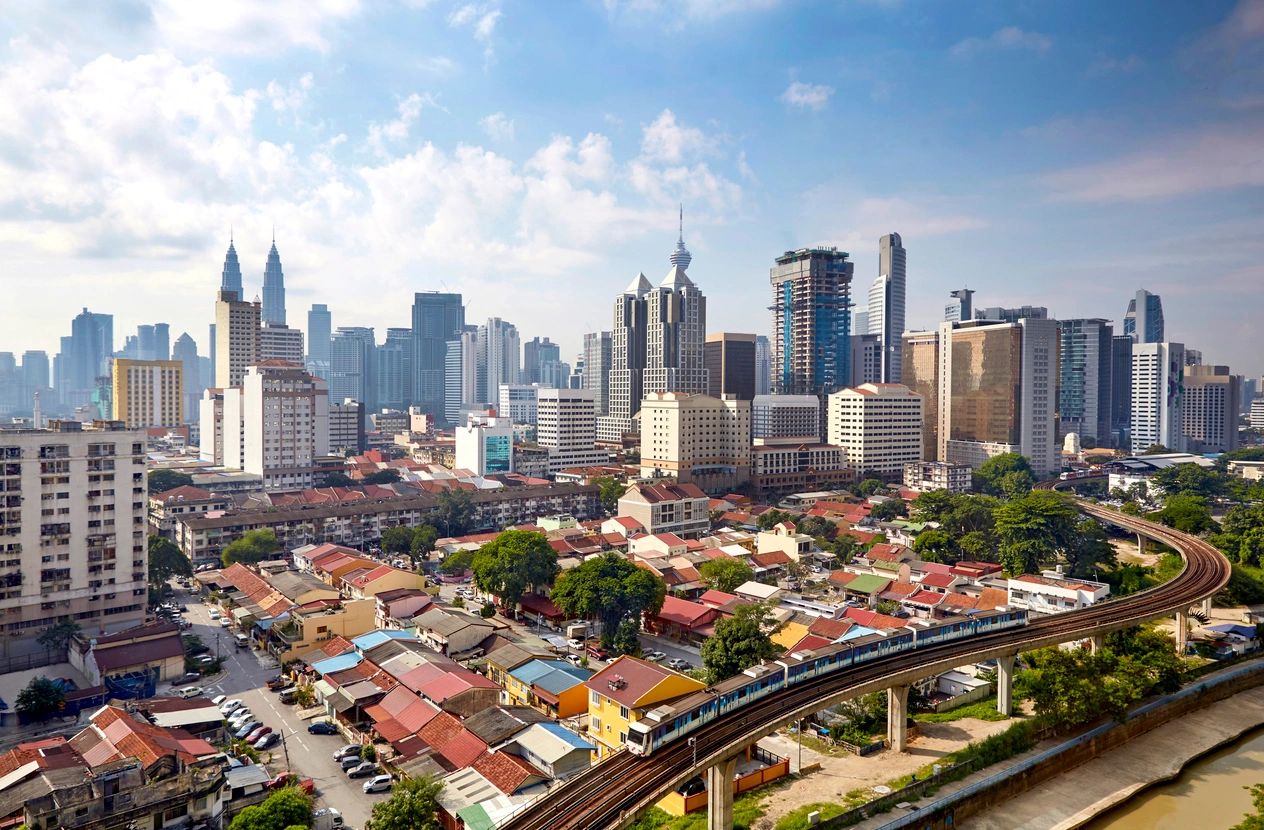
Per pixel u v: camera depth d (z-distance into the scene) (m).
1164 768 104.94
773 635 135.50
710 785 77.62
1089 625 122.12
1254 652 143.62
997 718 110.69
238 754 98.81
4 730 109.12
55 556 143.38
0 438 138.12
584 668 127.56
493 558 159.50
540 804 67.06
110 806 77.81
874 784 91.31
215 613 161.38
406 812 76.81
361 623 144.25
